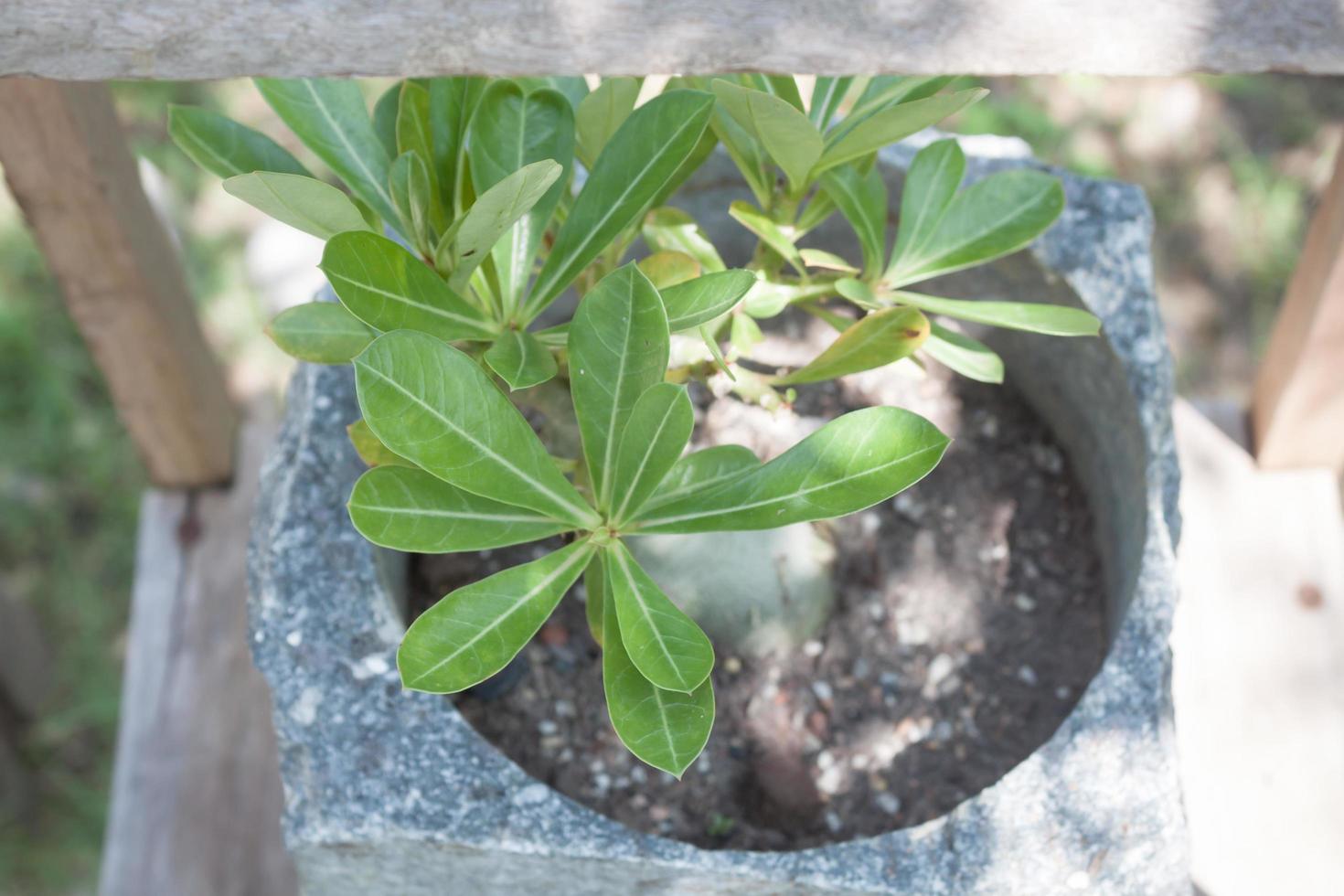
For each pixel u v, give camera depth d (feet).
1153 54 1.98
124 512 4.52
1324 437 3.11
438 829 2.33
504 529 2.23
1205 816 2.93
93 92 2.83
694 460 2.33
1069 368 2.69
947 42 1.98
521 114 2.31
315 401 2.58
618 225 2.27
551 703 2.66
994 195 2.50
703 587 2.60
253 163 2.31
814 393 2.85
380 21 1.96
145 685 3.28
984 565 2.76
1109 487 2.67
